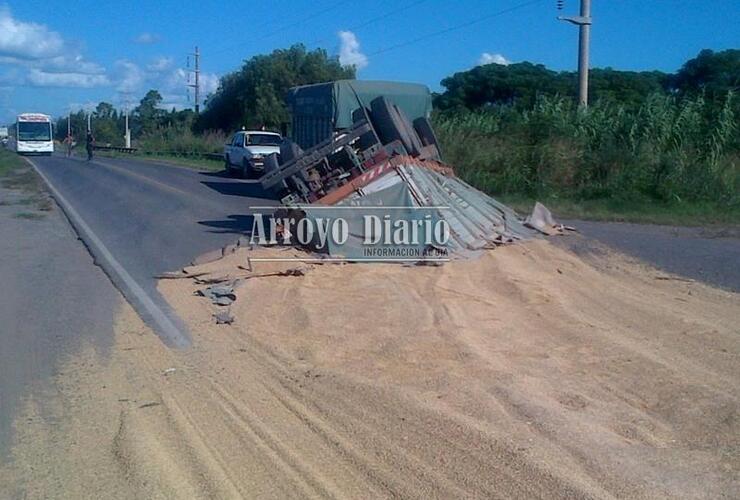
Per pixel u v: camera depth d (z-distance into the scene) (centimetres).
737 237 1975
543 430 687
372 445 655
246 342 962
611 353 934
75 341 955
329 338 973
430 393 784
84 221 2108
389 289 1223
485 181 2739
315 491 571
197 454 631
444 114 3303
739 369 882
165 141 7038
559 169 2720
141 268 1413
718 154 2680
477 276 1335
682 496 574
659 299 1248
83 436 670
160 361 882
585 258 1602
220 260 1427
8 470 604
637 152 2691
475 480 590
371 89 2616
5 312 1091
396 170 1501
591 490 571
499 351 936
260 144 3803
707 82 4541
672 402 773
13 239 1778
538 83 5353
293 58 6519
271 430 687
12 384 800
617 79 5075
